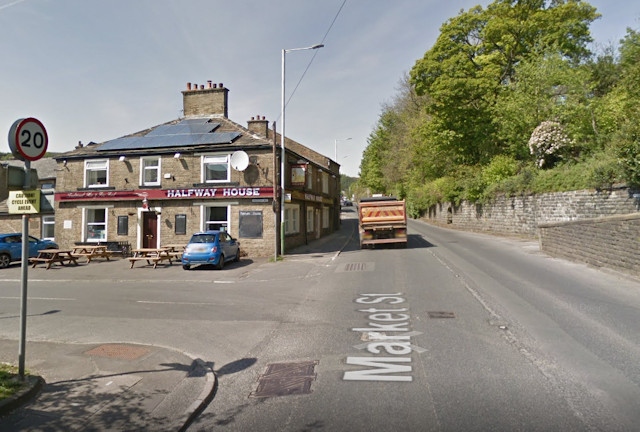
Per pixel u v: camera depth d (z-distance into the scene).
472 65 31.81
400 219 21.36
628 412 4.08
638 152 14.71
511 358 5.67
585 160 20.39
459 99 30.92
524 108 25.09
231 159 20.47
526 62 26.22
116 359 6.14
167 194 21.48
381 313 8.51
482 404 4.35
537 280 11.32
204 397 4.71
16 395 4.61
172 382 5.26
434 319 7.83
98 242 22.44
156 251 18.84
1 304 10.92
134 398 4.79
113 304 10.68
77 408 4.54
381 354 6.05
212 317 8.94
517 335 6.65
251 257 20.73
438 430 3.86
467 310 8.39
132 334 7.72
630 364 5.30
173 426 4.12
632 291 9.62
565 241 15.47
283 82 19.91
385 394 4.70
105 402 4.69
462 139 33.25
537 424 3.90
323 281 13.07
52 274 17.11
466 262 15.16
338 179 42.47
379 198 24.50
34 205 5.16
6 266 20.02
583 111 22.14
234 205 21.11
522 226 23.94
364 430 3.92
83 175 23.00
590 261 13.54
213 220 21.58
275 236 19.34
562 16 29.94
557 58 24.34
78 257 20.20
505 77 31.97
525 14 31.05
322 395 4.75
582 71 24.00
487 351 5.98
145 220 22.31
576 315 7.72
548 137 22.48
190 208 21.48
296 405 4.53
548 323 7.25
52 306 10.59
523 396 4.50
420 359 5.79
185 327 8.14
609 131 20.53
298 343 6.79
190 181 21.47
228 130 23.16
